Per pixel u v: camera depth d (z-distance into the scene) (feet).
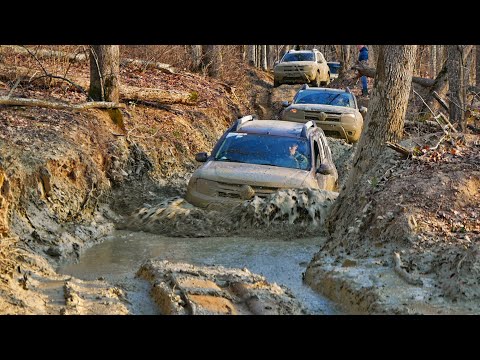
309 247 33.06
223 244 33.32
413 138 35.37
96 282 25.86
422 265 24.93
